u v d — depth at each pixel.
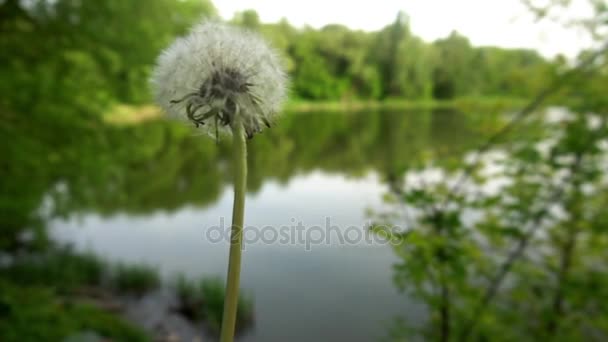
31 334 4.50
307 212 11.15
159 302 8.68
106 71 6.43
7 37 5.62
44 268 8.28
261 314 7.94
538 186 3.04
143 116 18.47
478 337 3.34
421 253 2.75
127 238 11.91
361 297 8.14
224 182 18.09
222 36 0.87
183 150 21.94
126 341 6.29
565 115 3.11
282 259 10.06
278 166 20.30
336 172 17.97
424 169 3.27
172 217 13.77
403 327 3.91
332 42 44.38
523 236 3.05
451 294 3.10
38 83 5.37
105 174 6.35
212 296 8.84
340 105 44.47
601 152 2.82
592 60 2.93
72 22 6.02
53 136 5.88
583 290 3.01
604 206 3.16
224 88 0.81
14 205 5.43
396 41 38.59
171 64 0.86
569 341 3.16
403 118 31.03
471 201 3.01
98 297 8.36
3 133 5.36
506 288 3.45
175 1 7.75
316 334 7.25
